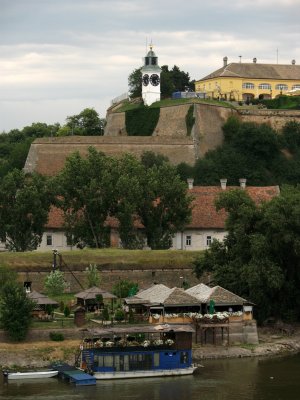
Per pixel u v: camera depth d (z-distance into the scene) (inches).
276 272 4712.1
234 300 4530.0
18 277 5196.9
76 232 5959.6
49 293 5137.8
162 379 3917.3
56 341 4180.6
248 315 4566.9
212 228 6299.2
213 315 4426.7
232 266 4943.4
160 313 4411.9
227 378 3922.2
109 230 6131.9
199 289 4626.0
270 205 4938.5
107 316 4399.6
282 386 3784.5
